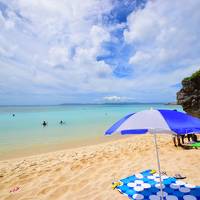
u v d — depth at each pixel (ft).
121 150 29.09
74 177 17.34
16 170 21.95
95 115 130.93
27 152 33.35
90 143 40.78
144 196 12.58
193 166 18.04
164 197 12.26
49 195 14.17
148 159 21.42
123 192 13.44
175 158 20.84
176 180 14.73
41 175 18.72
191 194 12.49
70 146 37.91
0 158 29.53
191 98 36.65
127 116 10.14
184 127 7.95
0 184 17.26
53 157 28.14
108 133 9.27
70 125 71.41
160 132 9.56
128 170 18.33
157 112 9.22
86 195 13.71
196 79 35.73
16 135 50.26
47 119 98.78
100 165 20.35
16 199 13.96
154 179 15.16
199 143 24.98
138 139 39.68
